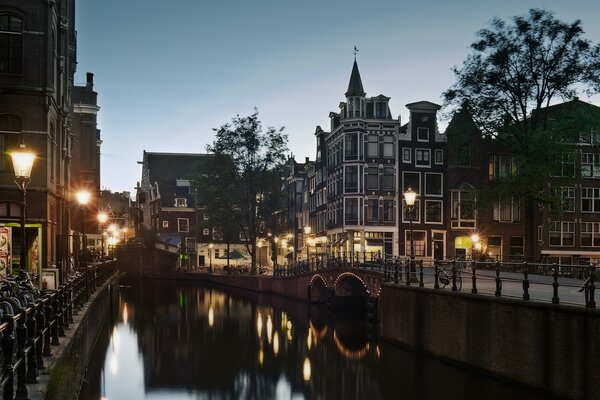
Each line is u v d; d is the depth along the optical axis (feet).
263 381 73.87
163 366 80.84
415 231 179.11
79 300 70.03
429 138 182.29
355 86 182.19
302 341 102.47
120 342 98.63
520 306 59.93
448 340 74.64
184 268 287.89
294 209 253.85
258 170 209.46
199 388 69.87
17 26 90.58
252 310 148.56
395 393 65.00
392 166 180.24
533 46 126.93
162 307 154.40
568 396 52.90
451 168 179.63
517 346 60.39
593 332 49.93
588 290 52.49
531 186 124.77
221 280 234.38
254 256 214.69
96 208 173.88
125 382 71.00
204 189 210.18
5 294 41.52
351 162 179.32
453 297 73.36
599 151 140.15
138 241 277.85
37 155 89.92
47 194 90.17
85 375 67.36
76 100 171.22
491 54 130.21
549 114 146.10
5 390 26.50
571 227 178.60
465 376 67.67
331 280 140.56
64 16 112.06
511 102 130.93
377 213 179.11
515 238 180.34
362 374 76.02
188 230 323.16
